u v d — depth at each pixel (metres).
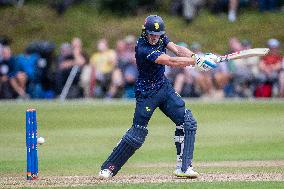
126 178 39.94
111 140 60.19
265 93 91.44
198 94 91.06
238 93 91.94
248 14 115.12
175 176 40.19
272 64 91.56
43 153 53.53
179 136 38.94
